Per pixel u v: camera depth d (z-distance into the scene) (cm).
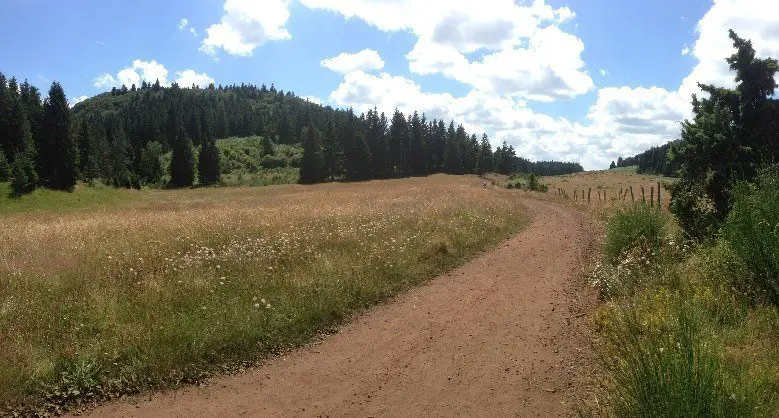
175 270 807
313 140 9362
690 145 895
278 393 521
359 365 590
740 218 623
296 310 711
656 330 477
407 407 491
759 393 361
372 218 1472
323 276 855
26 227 1395
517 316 757
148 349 558
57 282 728
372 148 9869
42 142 7125
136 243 1038
